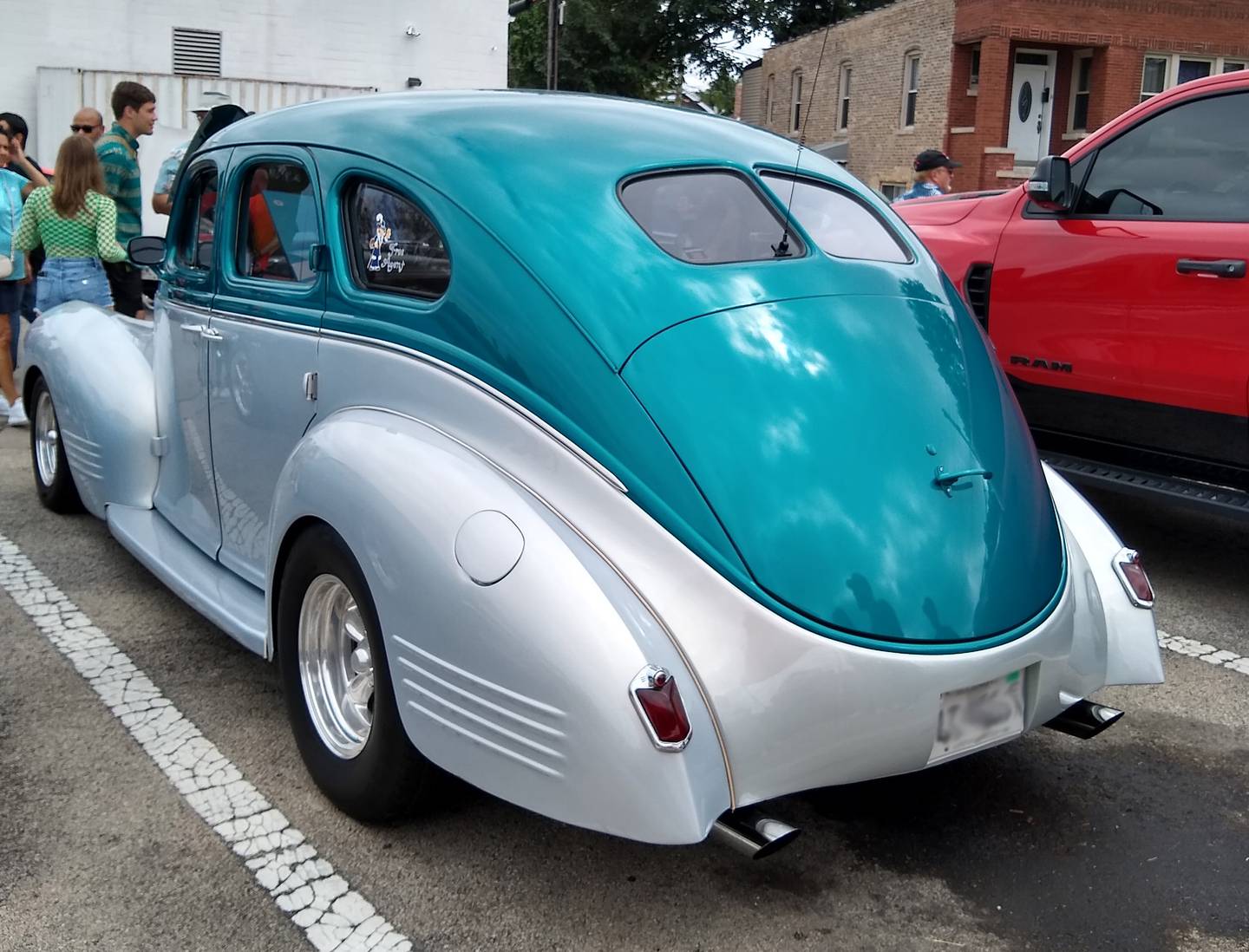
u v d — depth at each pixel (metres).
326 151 3.33
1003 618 2.61
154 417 4.51
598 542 2.48
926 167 9.07
